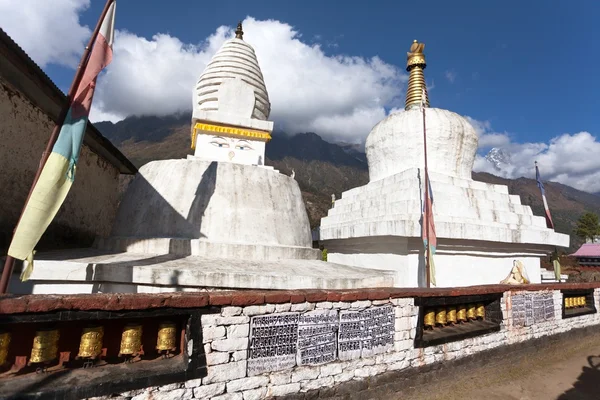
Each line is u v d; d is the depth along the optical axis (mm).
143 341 4219
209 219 8516
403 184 13328
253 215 8836
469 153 15578
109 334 4078
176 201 8641
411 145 15008
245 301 4480
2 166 7582
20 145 8148
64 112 4457
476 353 7008
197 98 11523
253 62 11891
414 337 6074
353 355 5344
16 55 6562
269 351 4645
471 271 12477
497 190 15016
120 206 9797
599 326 10938
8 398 3270
